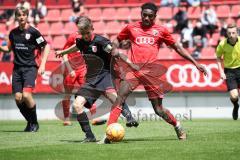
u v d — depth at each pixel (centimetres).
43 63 3472
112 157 2208
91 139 2750
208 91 5134
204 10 6488
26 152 2372
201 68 2720
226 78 4150
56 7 7300
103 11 7081
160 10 6900
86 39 2730
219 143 2620
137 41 2673
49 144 2698
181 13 6347
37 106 5362
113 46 2702
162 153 2305
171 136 3047
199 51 6012
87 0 7325
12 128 3912
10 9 7250
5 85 5347
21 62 3509
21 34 3481
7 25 6975
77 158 2195
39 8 7006
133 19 6956
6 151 2408
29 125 3559
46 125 4091
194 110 5222
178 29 6344
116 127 2650
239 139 2784
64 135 3222
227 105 5178
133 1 7281
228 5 6906
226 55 4112
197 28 6081
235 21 6712
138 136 3067
